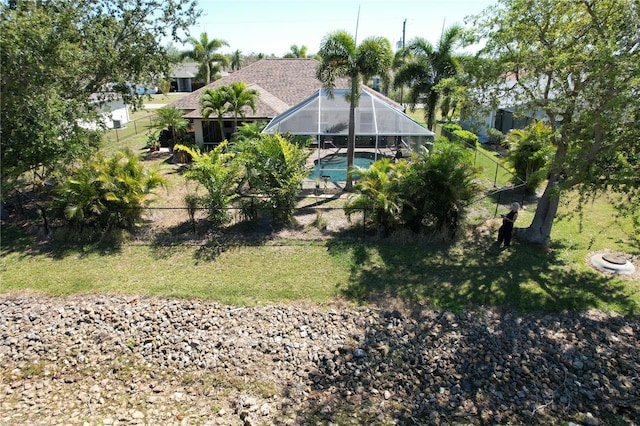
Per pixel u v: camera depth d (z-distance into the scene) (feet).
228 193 55.93
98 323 35.06
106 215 49.85
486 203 61.31
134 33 65.36
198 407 27.25
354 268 43.09
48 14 50.80
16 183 64.03
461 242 48.70
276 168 52.65
